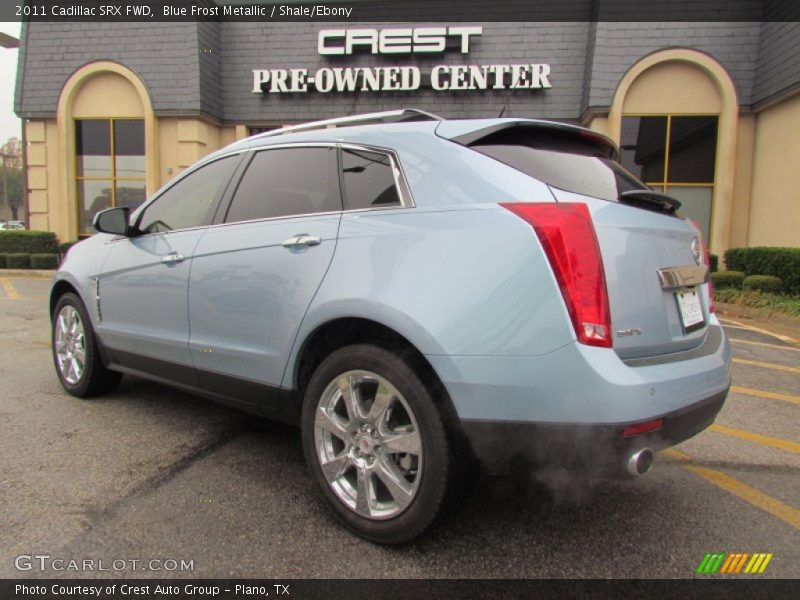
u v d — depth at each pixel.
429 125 2.83
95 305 4.30
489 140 2.71
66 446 3.65
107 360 4.34
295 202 3.13
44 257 14.79
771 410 4.68
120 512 2.86
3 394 4.66
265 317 3.04
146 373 4.00
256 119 15.61
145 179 15.50
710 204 13.60
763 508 3.05
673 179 13.56
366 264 2.65
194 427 4.04
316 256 2.84
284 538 2.67
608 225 2.42
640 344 2.44
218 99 15.56
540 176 2.54
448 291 2.39
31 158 15.85
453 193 2.55
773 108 12.56
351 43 14.83
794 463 3.65
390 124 2.94
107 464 3.40
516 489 3.21
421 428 2.46
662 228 2.68
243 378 3.20
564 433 2.22
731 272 11.50
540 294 2.24
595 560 2.55
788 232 11.98
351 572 2.43
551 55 14.35
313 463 2.85
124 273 4.00
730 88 12.99
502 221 2.36
